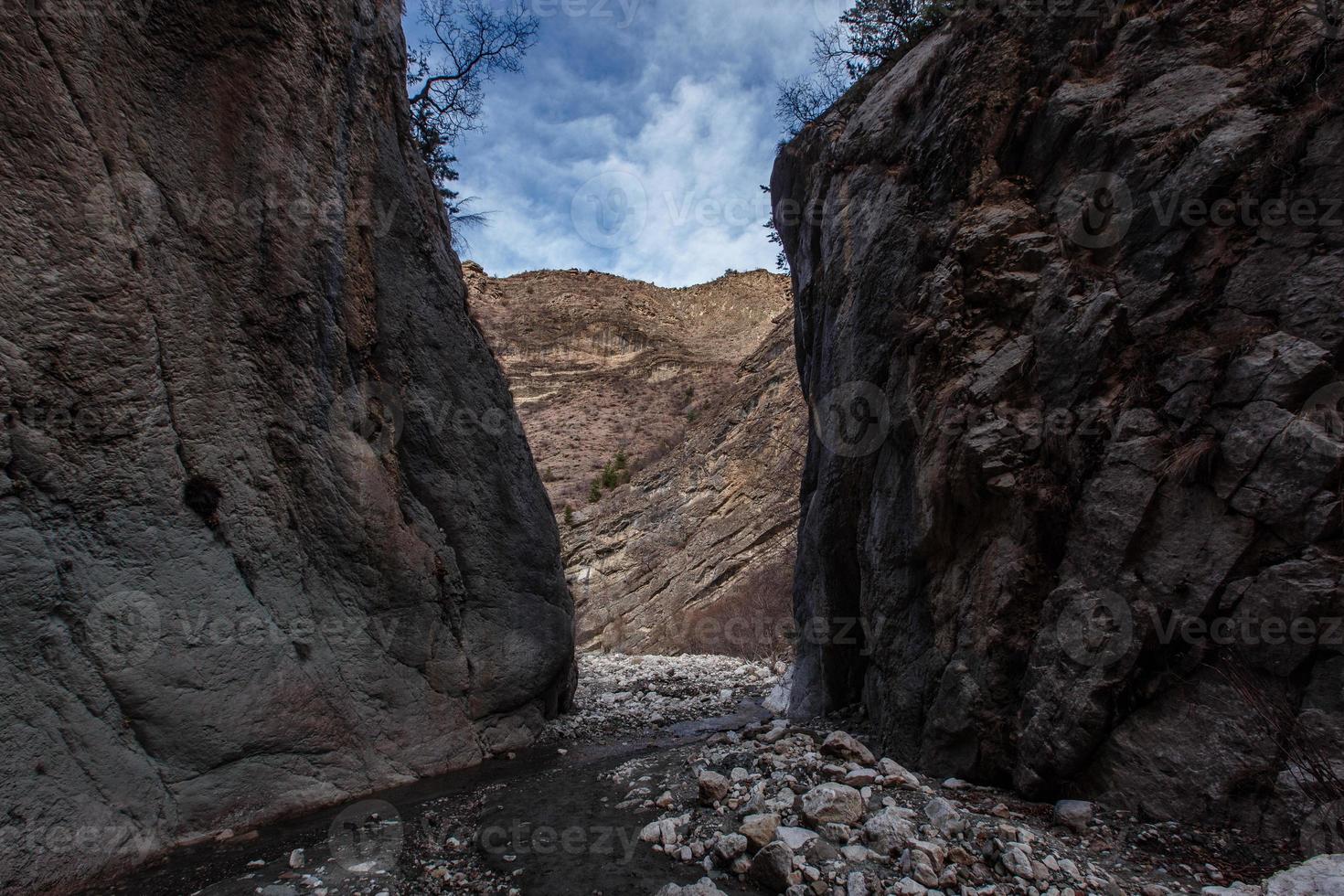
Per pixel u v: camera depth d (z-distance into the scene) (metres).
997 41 5.11
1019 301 4.46
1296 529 2.98
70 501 3.63
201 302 4.24
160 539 3.97
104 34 3.77
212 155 4.27
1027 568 4.01
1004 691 3.97
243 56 4.38
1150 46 4.27
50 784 3.40
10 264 3.41
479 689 5.75
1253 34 3.83
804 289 7.71
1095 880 2.70
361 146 5.27
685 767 4.62
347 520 4.88
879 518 5.35
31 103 3.47
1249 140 3.53
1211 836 2.91
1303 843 2.69
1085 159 4.41
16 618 3.38
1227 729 3.02
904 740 4.67
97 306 3.73
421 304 5.76
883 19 7.52
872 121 6.34
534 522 6.70
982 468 4.24
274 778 4.29
